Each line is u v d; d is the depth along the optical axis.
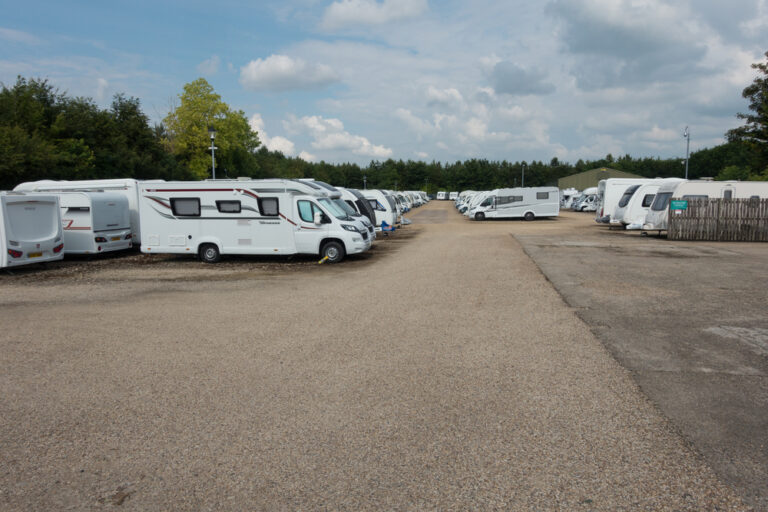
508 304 8.41
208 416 4.25
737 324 6.91
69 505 3.05
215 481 3.28
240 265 14.92
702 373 5.06
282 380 5.06
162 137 53.91
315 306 8.62
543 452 3.56
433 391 4.71
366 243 15.53
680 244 17.88
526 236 21.75
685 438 3.72
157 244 15.62
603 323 7.05
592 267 12.34
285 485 3.21
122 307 8.77
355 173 121.50
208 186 15.24
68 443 3.82
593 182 72.06
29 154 26.39
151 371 5.38
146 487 3.23
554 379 4.96
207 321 7.61
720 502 2.95
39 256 14.02
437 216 45.72
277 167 96.31
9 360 5.82
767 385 4.72
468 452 3.58
